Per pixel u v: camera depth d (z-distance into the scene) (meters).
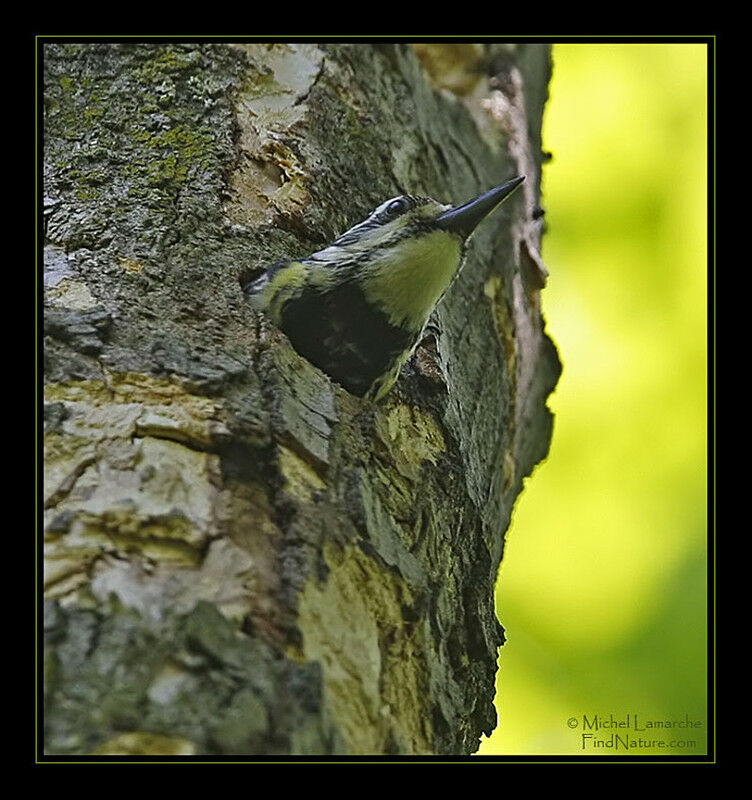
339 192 7.75
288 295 6.75
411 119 8.78
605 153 14.90
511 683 12.62
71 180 6.83
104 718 4.11
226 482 5.20
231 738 4.16
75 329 5.68
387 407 6.78
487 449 7.96
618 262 14.52
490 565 6.80
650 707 12.08
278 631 4.65
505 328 8.88
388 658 5.28
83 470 5.02
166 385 5.55
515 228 9.48
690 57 14.93
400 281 6.95
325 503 5.44
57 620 4.32
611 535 13.51
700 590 12.63
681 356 14.03
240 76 7.85
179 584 4.63
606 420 13.97
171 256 6.54
